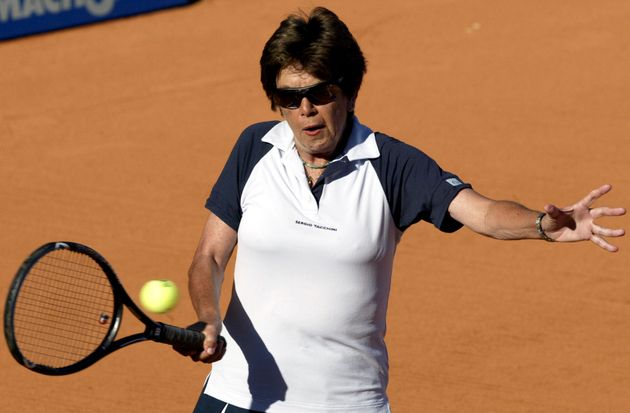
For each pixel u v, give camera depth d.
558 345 26.11
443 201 13.98
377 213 14.08
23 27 51.41
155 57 47.88
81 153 38.53
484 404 23.92
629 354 25.69
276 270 14.15
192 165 37.19
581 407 23.80
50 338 20.80
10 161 38.06
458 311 27.73
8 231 32.94
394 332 26.86
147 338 13.99
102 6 52.16
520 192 33.88
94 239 32.34
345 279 14.02
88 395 24.75
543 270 29.48
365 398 14.52
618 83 41.31
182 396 24.66
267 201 14.22
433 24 47.84
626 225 31.86
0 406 24.36
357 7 50.53
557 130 37.88
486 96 40.94
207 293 14.48
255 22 50.81
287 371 14.33
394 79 42.97
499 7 49.00
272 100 14.14
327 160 14.38
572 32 45.91
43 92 44.88
